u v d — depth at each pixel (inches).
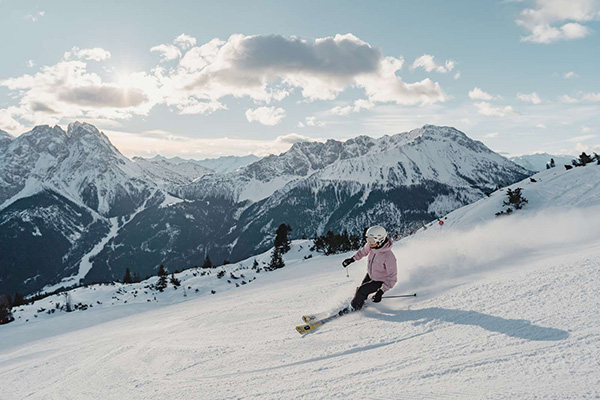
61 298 1514.5
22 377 183.2
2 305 1205.1
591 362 89.4
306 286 313.4
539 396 79.7
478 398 83.6
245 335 173.3
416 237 619.5
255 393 109.6
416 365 108.3
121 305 1262.3
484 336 119.0
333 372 114.6
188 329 211.6
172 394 120.8
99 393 137.9
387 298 189.2
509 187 804.6
